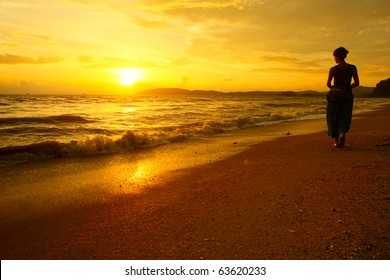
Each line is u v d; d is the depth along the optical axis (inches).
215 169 215.0
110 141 315.6
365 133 350.3
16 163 254.1
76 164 250.1
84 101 1860.2
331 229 106.6
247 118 601.9
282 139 358.9
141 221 127.9
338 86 243.1
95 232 120.1
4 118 618.5
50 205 153.7
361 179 160.1
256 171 197.2
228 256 95.6
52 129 522.0
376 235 100.3
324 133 399.9
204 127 467.2
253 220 119.6
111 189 178.2
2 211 146.6
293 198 140.1
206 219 124.7
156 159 264.5
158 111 975.6
